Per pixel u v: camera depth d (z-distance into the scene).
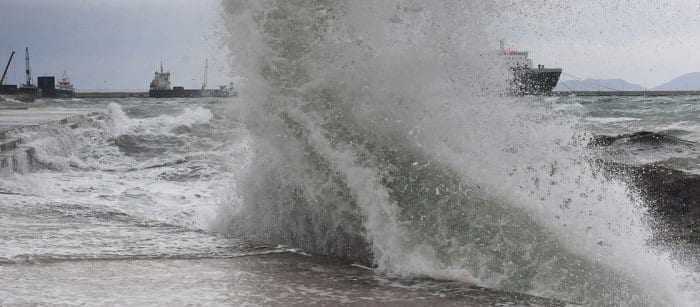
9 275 4.43
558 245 5.19
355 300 4.14
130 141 18.52
